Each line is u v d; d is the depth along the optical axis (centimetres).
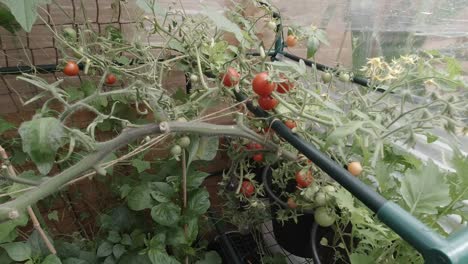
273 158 76
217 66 76
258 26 109
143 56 88
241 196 87
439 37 79
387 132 53
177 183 88
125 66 88
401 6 86
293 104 64
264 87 57
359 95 63
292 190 90
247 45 80
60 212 123
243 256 114
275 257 104
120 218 93
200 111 75
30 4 44
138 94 55
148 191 85
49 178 43
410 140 50
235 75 65
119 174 119
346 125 50
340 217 61
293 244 95
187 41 83
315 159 46
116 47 92
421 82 65
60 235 118
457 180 54
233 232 120
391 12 88
